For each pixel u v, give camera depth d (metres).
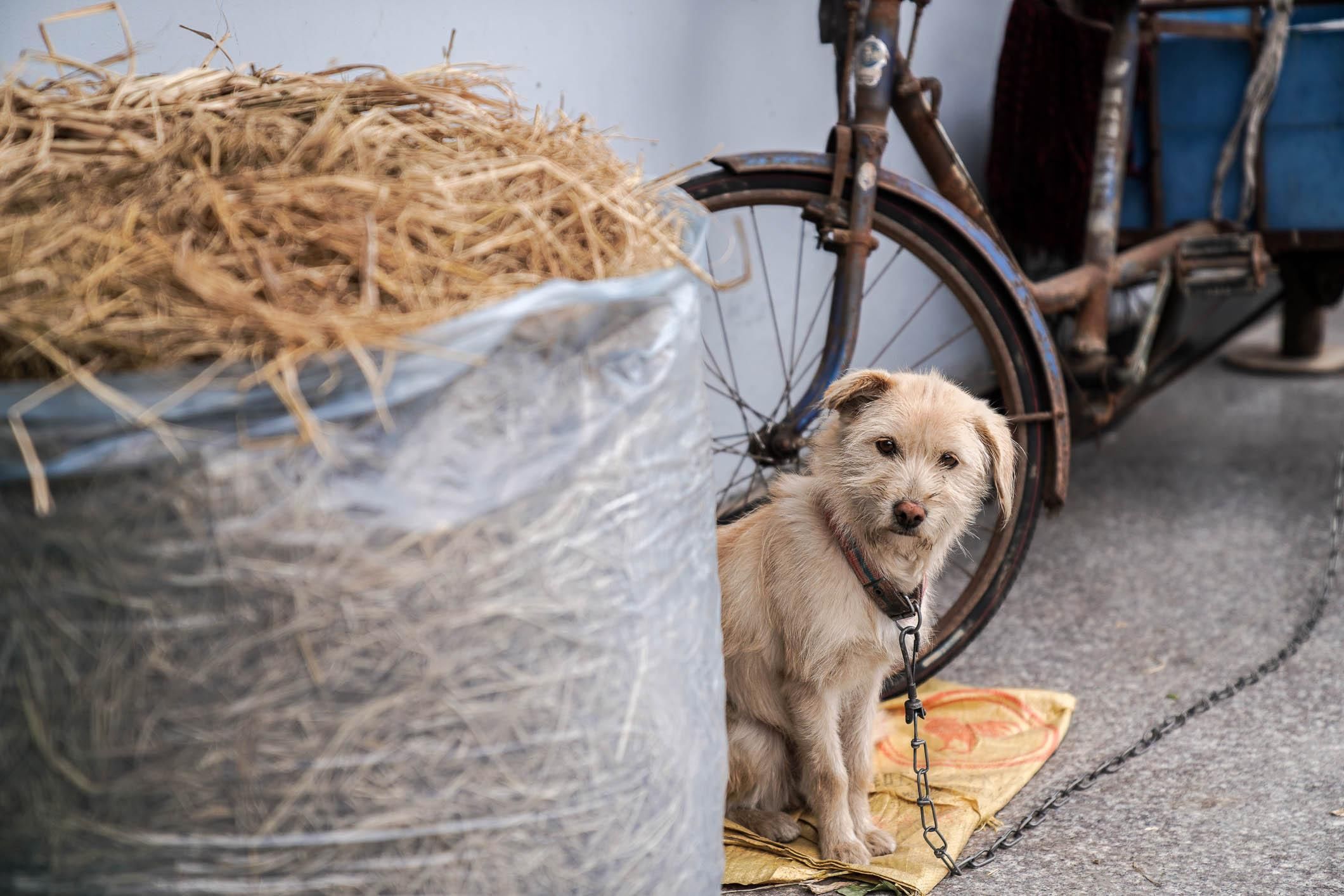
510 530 1.25
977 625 2.66
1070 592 3.43
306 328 1.13
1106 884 2.06
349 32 2.50
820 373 2.44
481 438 1.22
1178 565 3.59
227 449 1.14
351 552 1.18
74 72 1.86
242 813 1.22
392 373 1.15
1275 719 2.65
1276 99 3.71
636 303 1.33
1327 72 3.61
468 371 1.20
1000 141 4.22
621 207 1.50
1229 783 2.39
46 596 1.18
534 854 1.33
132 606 1.17
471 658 1.25
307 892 1.25
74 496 1.15
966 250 2.56
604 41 3.10
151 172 1.35
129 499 1.14
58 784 1.23
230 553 1.16
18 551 1.17
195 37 2.22
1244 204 3.76
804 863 2.15
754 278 3.71
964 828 2.23
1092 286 3.31
